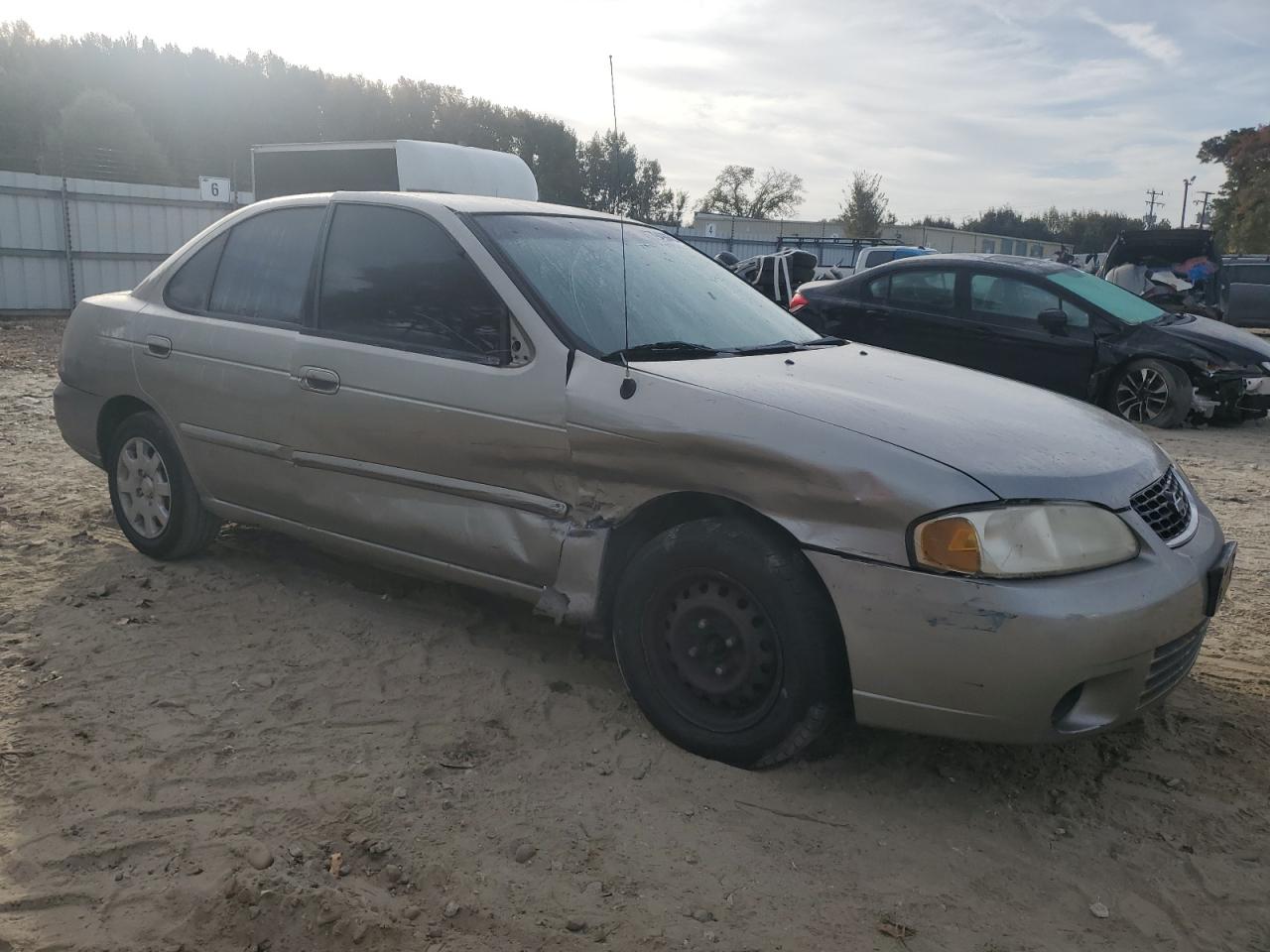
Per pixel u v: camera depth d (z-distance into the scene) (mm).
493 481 3705
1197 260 15695
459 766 3270
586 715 3607
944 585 2885
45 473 6770
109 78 56094
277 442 4289
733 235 47094
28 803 3002
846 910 2672
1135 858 2943
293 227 4480
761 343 4102
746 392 3303
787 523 3094
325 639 4188
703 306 4211
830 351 4176
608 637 3617
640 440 3340
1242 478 7918
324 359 4090
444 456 3787
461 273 3875
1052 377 10234
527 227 4113
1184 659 3240
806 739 3170
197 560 5023
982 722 2928
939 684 2928
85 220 20094
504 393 3625
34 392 10352
